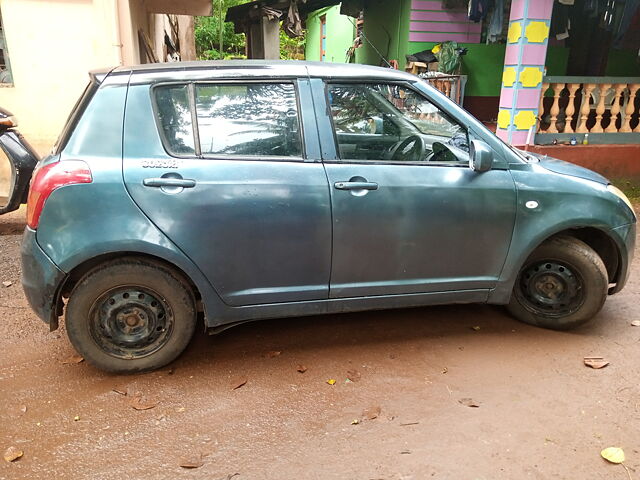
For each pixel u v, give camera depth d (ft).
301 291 10.54
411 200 10.48
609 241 11.84
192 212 9.70
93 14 22.20
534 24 23.27
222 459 8.18
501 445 8.41
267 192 9.93
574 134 25.71
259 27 41.86
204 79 10.05
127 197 9.55
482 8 26.96
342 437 8.66
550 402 9.49
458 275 11.19
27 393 9.87
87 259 9.58
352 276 10.68
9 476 7.81
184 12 32.48
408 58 31.32
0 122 18.07
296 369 10.67
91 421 9.08
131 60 23.08
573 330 12.17
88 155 9.60
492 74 32.09
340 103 10.58
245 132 10.14
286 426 8.94
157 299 10.23
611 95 26.50
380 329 12.30
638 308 13.32
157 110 9.88
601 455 8.12
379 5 37.70
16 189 18.60
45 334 12.18
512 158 11.18
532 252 11.74
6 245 18.33
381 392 9.87
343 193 10.19
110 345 10.25
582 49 31.76
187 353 11.30
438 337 11.91
